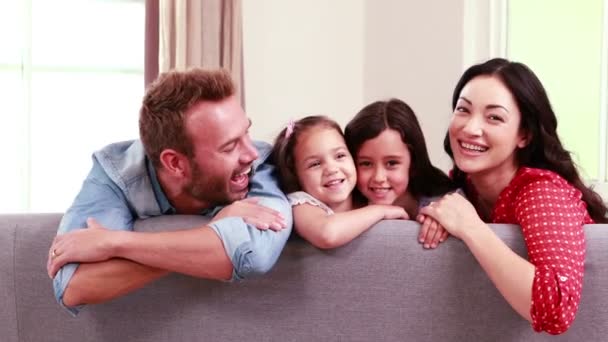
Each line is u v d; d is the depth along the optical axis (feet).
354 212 5.11
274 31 13.16
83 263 4.82
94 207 5.17
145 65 11.79
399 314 5.04
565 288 4.47
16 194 12.42
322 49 13.61
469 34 11.69
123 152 5.62
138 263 4.77
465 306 4.97
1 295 5.35
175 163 5.27
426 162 6.15
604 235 4.88
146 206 5.39
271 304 5.17
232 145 5.20
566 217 4.83
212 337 5.23
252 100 13.00
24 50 12.21
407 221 5.12
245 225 4.79
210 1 11.84
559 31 11.12
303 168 5.64
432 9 12.24
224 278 4.83
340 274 5.09
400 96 13.00
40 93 12.69
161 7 11.59
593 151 10.76
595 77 10.68
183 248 4.70
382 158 5.90
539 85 5.76
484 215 6.26
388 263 5.04
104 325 5.31
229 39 11.98
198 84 5.20
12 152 12.39
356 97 13.97
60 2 12.67
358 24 13.92
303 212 5.16
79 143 12.98
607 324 4.82
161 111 5.20
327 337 5.13
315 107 13.60
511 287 4.54
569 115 11.07
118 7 12.98
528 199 5.02
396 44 13.08
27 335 5.37
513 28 11.72
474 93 5.67
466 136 5.65
